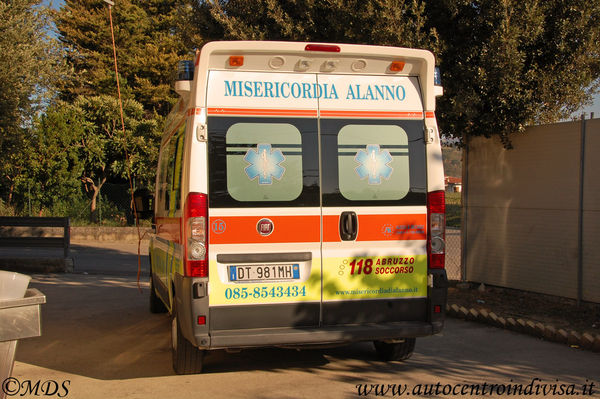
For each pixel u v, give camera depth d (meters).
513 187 8.66
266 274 4.83
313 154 4.98
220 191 4.77
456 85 8.00
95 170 23.05
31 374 5.59
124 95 27.97
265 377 5.43
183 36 10.29
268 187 4.87
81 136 21.81
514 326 7.03
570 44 7.82
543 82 7.89
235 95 4.88
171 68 29.88
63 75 16.28
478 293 8.96
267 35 9.02
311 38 8.74
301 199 4.93
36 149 20.34
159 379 5.39
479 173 9.24
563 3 7.66
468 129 8.70
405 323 5.12
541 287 8.30
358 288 5.04
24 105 13.39
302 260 4.91
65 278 12.28
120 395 4.93
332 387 5.11
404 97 5.27
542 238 8.27
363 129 5.12
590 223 7.63
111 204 21.78
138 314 8.50
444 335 6.91
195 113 4.79
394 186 5.15
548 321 7.22
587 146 7.64
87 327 7.65
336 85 5.12
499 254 8.95
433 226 5.21
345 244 5.01
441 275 5.18
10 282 4.18
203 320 4.65
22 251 17.11
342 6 8.03
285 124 4.95
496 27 7.65
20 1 12.84
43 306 9.07
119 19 31.23
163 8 33.09
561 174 7.99
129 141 22.19
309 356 6.19
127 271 13.63
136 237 20.27
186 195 4.76
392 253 5.12
